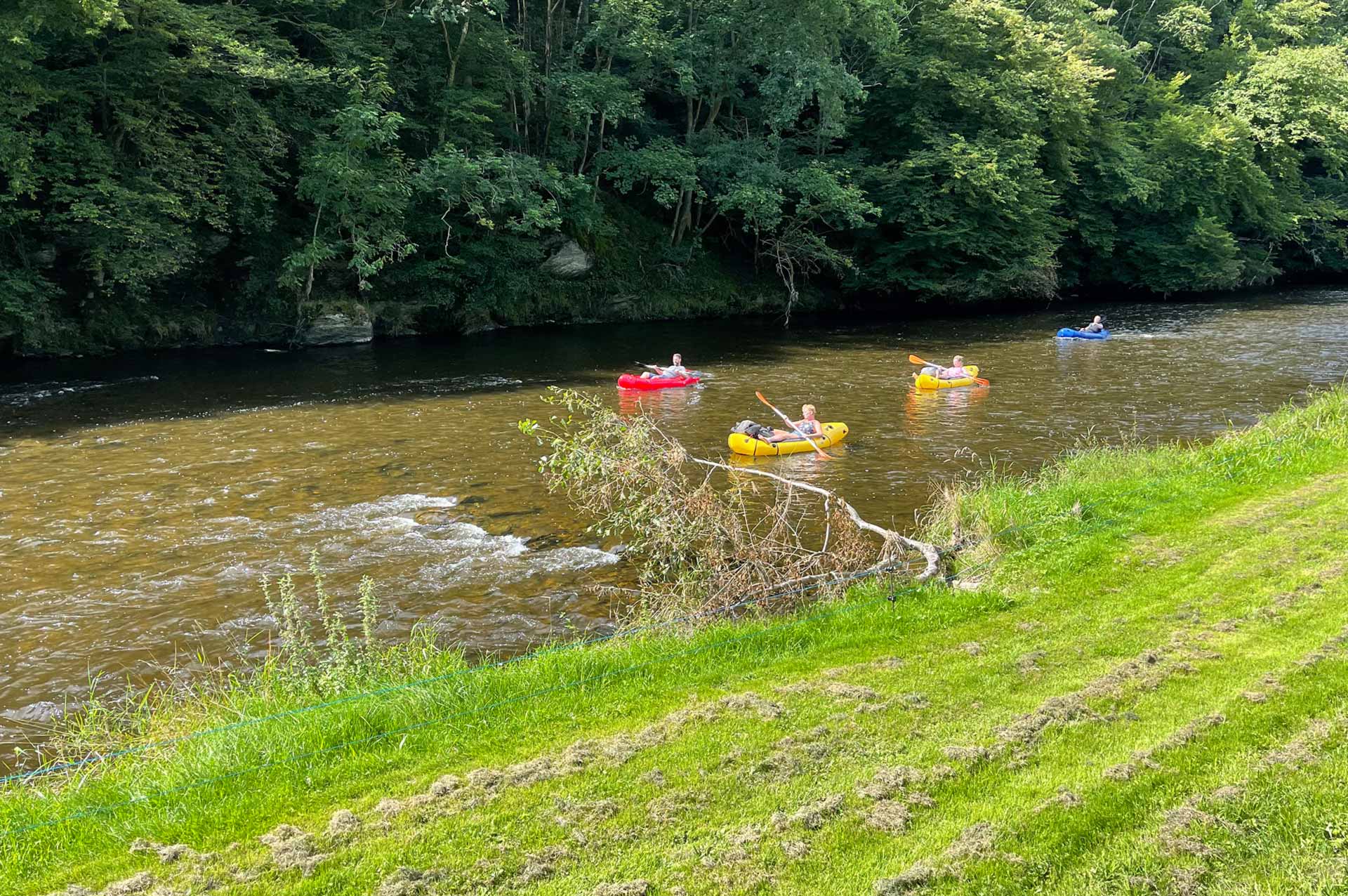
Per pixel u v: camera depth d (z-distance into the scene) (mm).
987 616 6836
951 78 33125
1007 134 35062
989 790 4535
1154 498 9625
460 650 7746
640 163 29250
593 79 28359
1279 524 8539
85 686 7316
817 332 29406
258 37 23922
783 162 32594
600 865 4086
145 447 14578
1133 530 8648
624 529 10680
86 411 17109
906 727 5168
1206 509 9188
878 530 8586
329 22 26391
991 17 34938
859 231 35812
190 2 24531
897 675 5859
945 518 9555
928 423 16359
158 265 21656
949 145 33438
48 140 19906
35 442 14891
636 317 32562
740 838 4234
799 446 14406
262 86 23391
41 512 11453
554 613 8531
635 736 5168
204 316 25500
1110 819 4254
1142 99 43562
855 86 30234
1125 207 41031
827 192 30734
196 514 11352
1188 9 44781
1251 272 44062
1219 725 4984
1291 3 49438
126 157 21891
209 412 17109
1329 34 51438
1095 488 10031
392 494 12188
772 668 6051
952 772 4691
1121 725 5070
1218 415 16609
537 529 10828
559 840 4270
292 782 4809
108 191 20281
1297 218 43250
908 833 4242
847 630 6676
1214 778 4516
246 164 23359
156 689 7254
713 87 31156
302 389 19469
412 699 5562
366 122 24219
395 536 10586
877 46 31844
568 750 5027
